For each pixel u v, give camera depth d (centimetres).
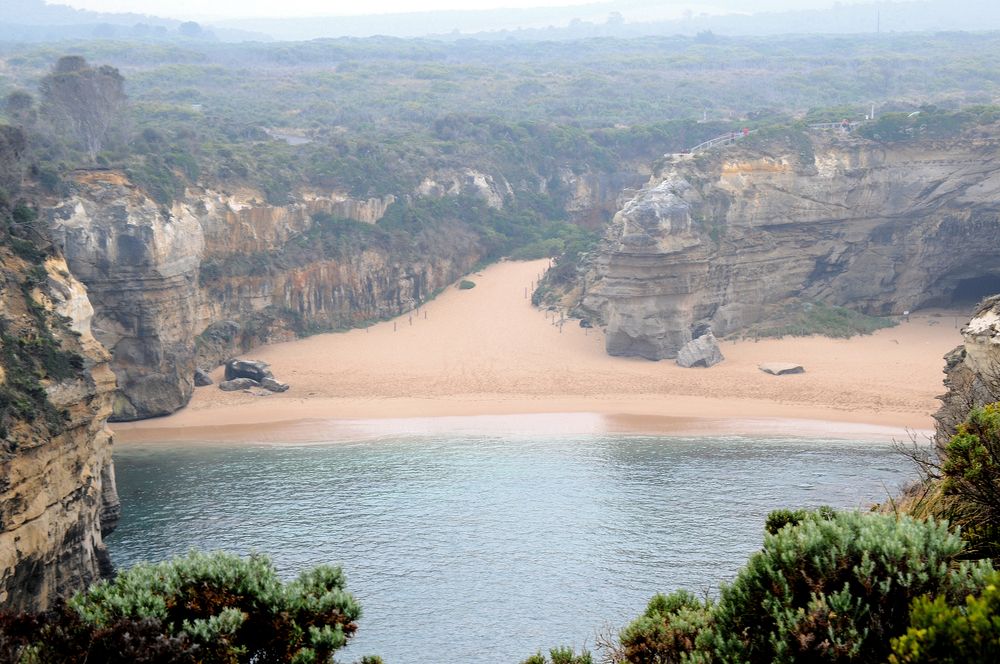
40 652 2111
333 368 8856
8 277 4278
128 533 5091
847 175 9781
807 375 8206
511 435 6950
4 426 3575
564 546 4750
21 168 7281
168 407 7725
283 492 5725
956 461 2358
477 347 9375
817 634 1970
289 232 10050
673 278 8819
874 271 9931
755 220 9538
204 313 8938
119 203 7619
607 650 3359
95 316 7456
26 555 3591
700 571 4409
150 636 2106
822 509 2622
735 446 6512
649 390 8069
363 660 2520
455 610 4106
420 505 5422
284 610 2323
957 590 1911
